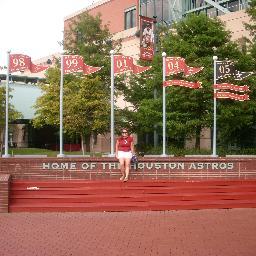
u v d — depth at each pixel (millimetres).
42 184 14617
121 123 27984
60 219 12547
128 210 14023
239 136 30438
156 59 24562
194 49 23141
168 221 12289
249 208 14602
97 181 15062
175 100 22516
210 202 14617
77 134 31609
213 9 38000
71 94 26641
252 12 25469
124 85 28969
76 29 30828
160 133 28969
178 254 8766
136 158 16234
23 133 44969
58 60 30656
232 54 23734
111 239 10055
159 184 15289
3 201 13531
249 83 23312
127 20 46562
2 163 16359
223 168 17344
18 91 41656
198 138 25250
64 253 8883
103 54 29469
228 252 8906
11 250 9094
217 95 19297
